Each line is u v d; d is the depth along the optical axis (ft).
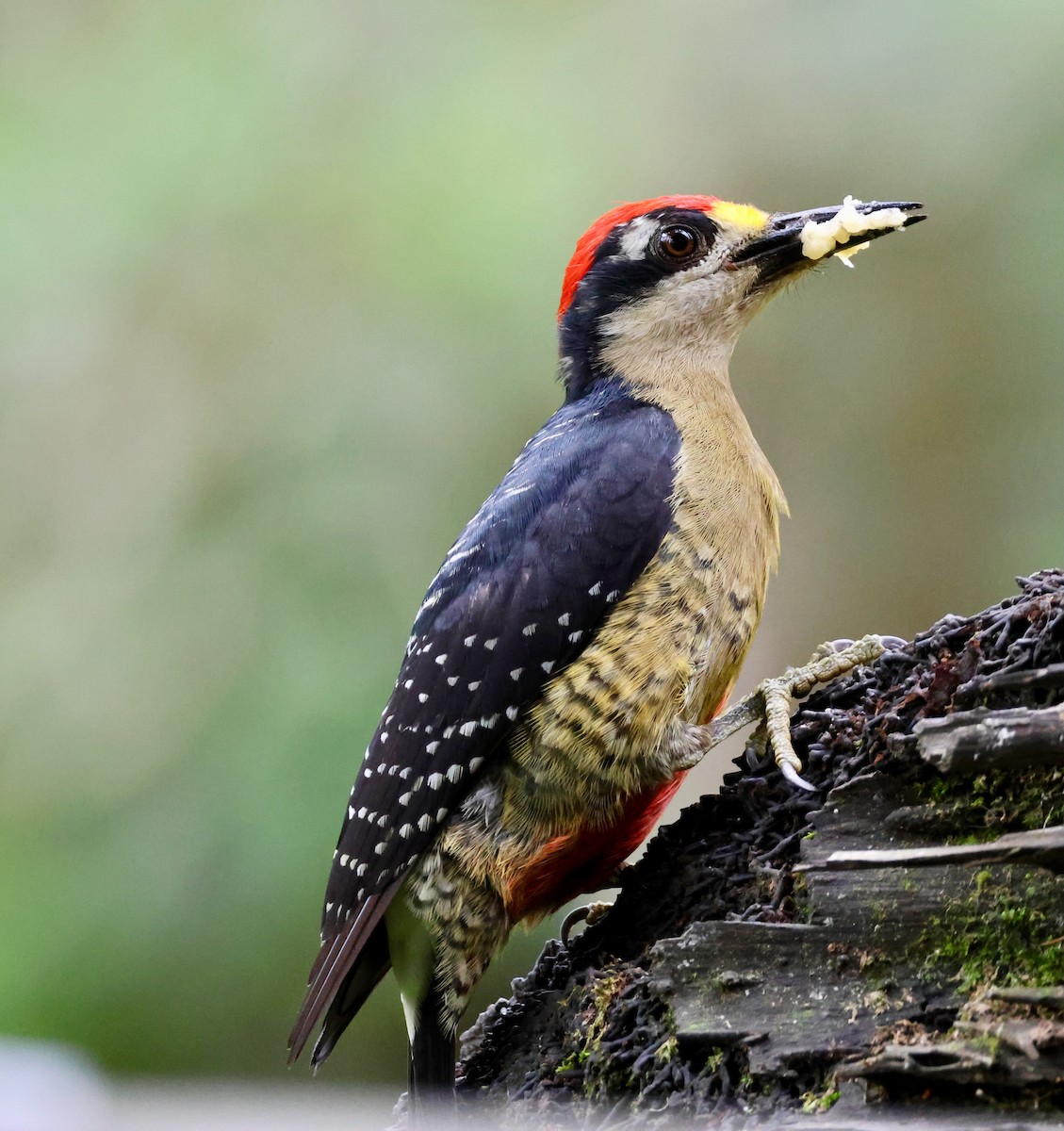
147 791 42.70
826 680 19.74
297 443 47.21
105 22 52.11
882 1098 14.90
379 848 20.77
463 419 46.75
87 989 39.19
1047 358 47.11
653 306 24.16
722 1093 16.15
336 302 48.65
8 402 48.78
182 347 49.16
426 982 20.44
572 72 51.08
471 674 20.48
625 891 19.39
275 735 42.16
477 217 48.47
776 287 24.54
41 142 50.90
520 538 20.92
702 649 20.54
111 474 48.42
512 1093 18.85
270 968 38.81
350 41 51.31
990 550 47.55
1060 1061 13.99
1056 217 46.44
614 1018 17.84
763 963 16.37
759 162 49.32
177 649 45.14
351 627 44.62
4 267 49.67
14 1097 19.71
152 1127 17.42
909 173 47.93
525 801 20.27
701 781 45.21
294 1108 17.66
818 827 16.79
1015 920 15.25
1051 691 15.69
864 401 48.98
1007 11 46.96
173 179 50.19
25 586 47.42
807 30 49.44
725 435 21.94
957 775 15.96
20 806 43.21
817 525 49.16
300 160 50.19
